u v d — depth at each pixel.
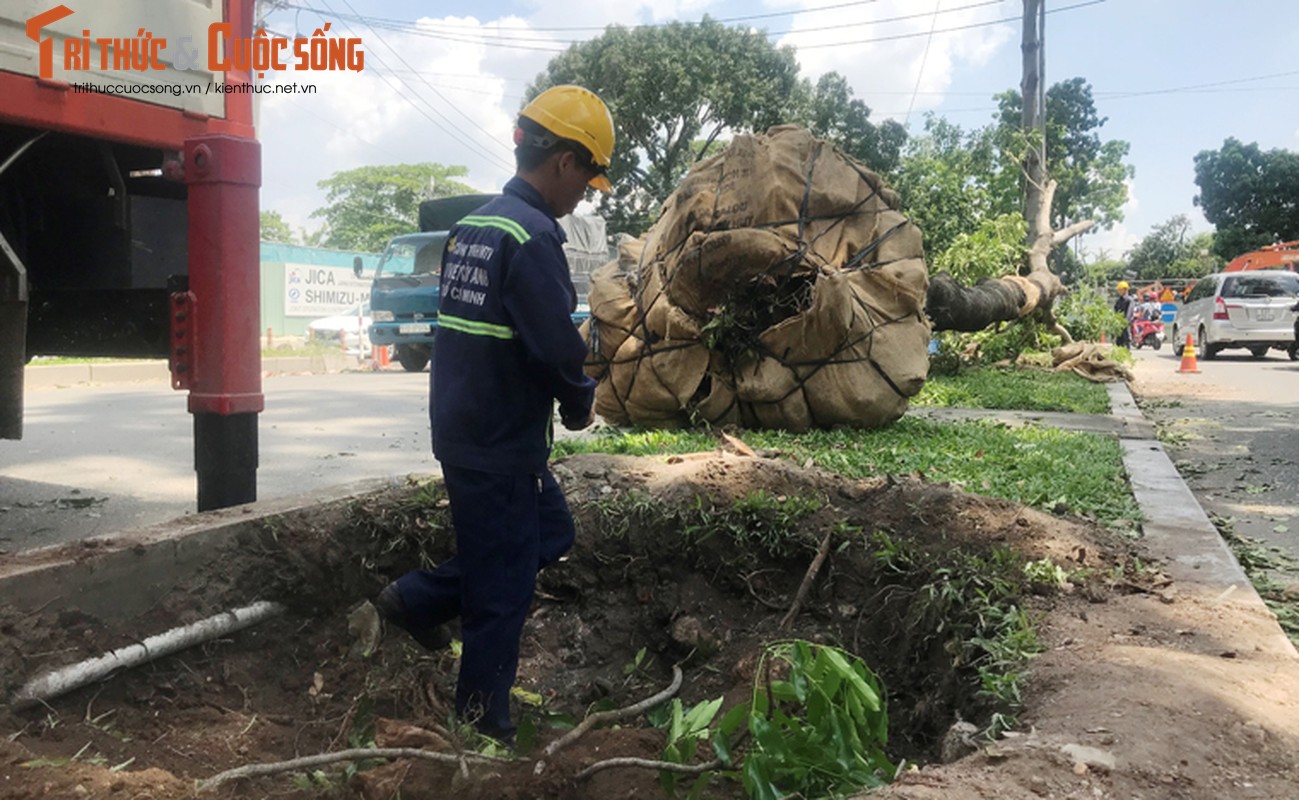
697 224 7.82
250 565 3.80
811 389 7.60
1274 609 4.29
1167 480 6.11
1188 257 72.81
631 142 34.88
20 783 2.39
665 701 3.67
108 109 4.45
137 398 12.31
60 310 5.33
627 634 4.28
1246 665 2.91
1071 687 2.72
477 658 3.02
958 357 14.62
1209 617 3.35
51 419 10.15
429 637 3.37
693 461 5.33
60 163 5.05
